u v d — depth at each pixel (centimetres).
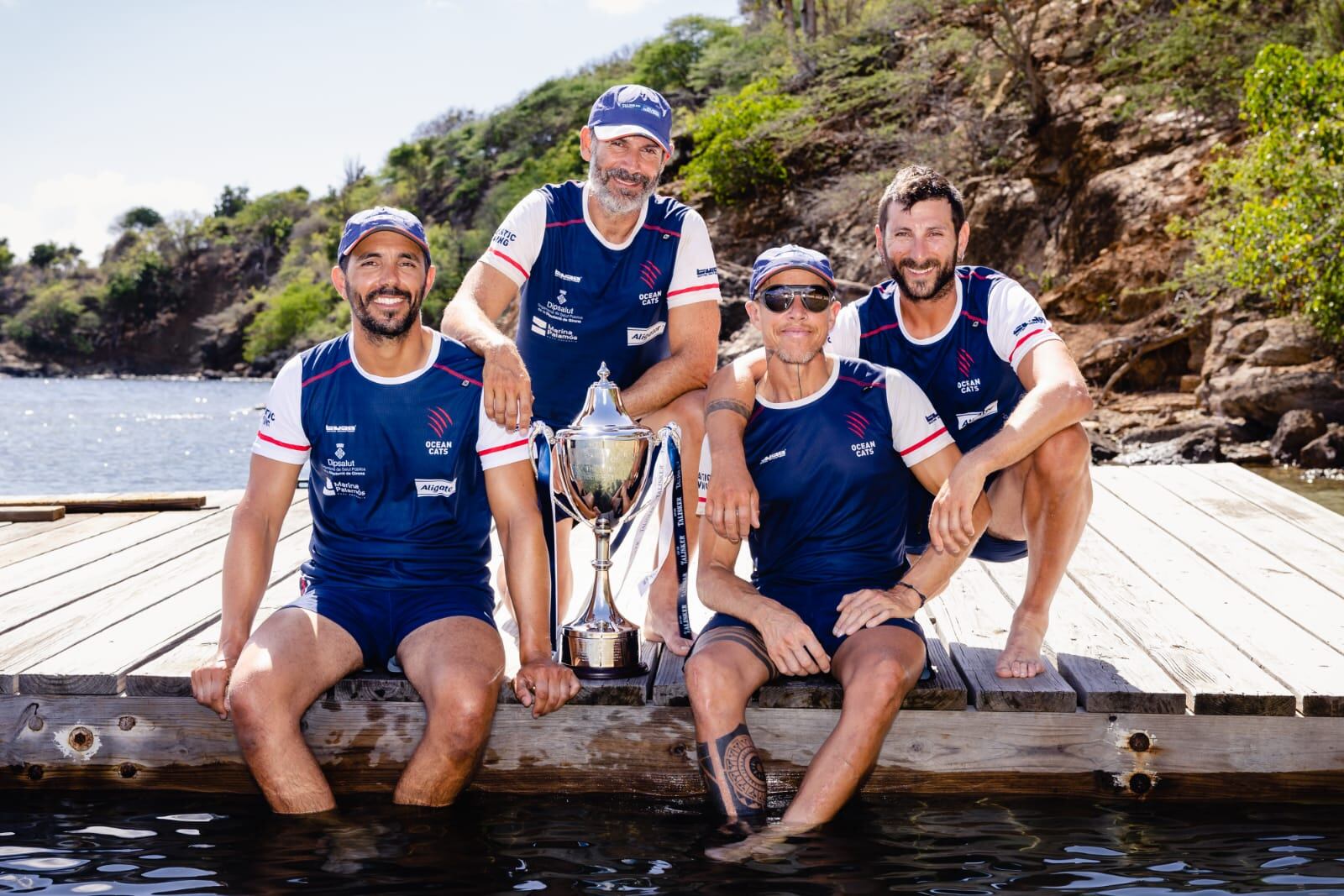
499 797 319
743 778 295
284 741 296
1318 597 414
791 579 331
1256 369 1309
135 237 10212
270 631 306
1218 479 680
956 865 263
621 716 323
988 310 348
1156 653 345
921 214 332
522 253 380
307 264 8019
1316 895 247
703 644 311
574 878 255
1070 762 314
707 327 389
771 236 2623
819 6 3216
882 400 325
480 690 296
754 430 329
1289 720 307
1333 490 975
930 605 414
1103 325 1688
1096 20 2106
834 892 248
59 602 416
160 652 351
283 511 332
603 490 335
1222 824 292
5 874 261
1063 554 331
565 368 397
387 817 299
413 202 7262
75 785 329
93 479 1377
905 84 2428
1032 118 2072
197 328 8744
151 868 264
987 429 359
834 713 317
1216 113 1798
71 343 8869
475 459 330
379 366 322
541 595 319
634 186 367
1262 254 1266
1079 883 253
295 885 253
